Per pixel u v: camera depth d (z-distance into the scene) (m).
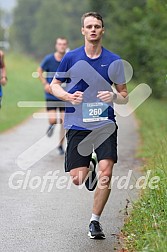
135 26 38.53
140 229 10.38
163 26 35.28
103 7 56.41
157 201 11.07
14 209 12.88
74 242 10.77
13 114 35.03
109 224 11.77
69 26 162.88
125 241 10.46
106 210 12.73
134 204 12.03
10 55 96.31
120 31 47.25
